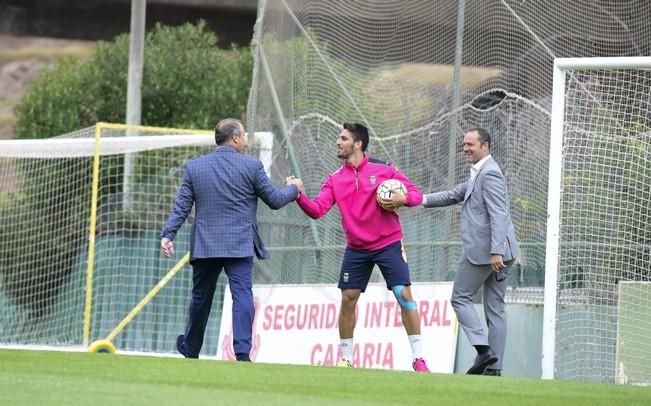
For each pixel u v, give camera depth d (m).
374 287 30.20
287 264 32.09
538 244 29.36
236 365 20.45
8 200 41.56
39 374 17.33
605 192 27.61
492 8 31.33
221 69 49.91
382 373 19.75
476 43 31.20
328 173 32.09
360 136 25.56
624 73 27.91
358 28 32.53
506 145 30.31
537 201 29.86
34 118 49.09
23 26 62.72
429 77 31.66
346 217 25.56
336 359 30.08
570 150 27.66
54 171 41.12
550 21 31.95
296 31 32.69
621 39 32.62
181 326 37.47
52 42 92.50
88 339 36.00
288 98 32.50
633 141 27.61
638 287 27.19
